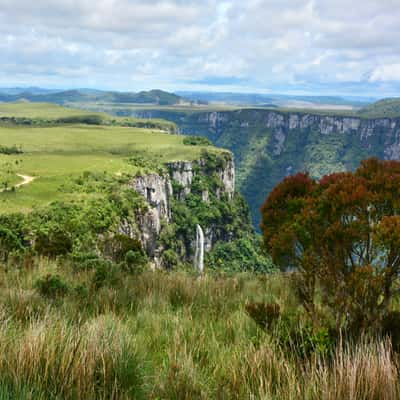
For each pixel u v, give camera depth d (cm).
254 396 276
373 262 348
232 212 17325
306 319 418
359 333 345
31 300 520
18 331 366
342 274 365
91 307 563
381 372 269
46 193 8925
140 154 17000
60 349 296
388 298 342
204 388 295
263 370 313
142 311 528
